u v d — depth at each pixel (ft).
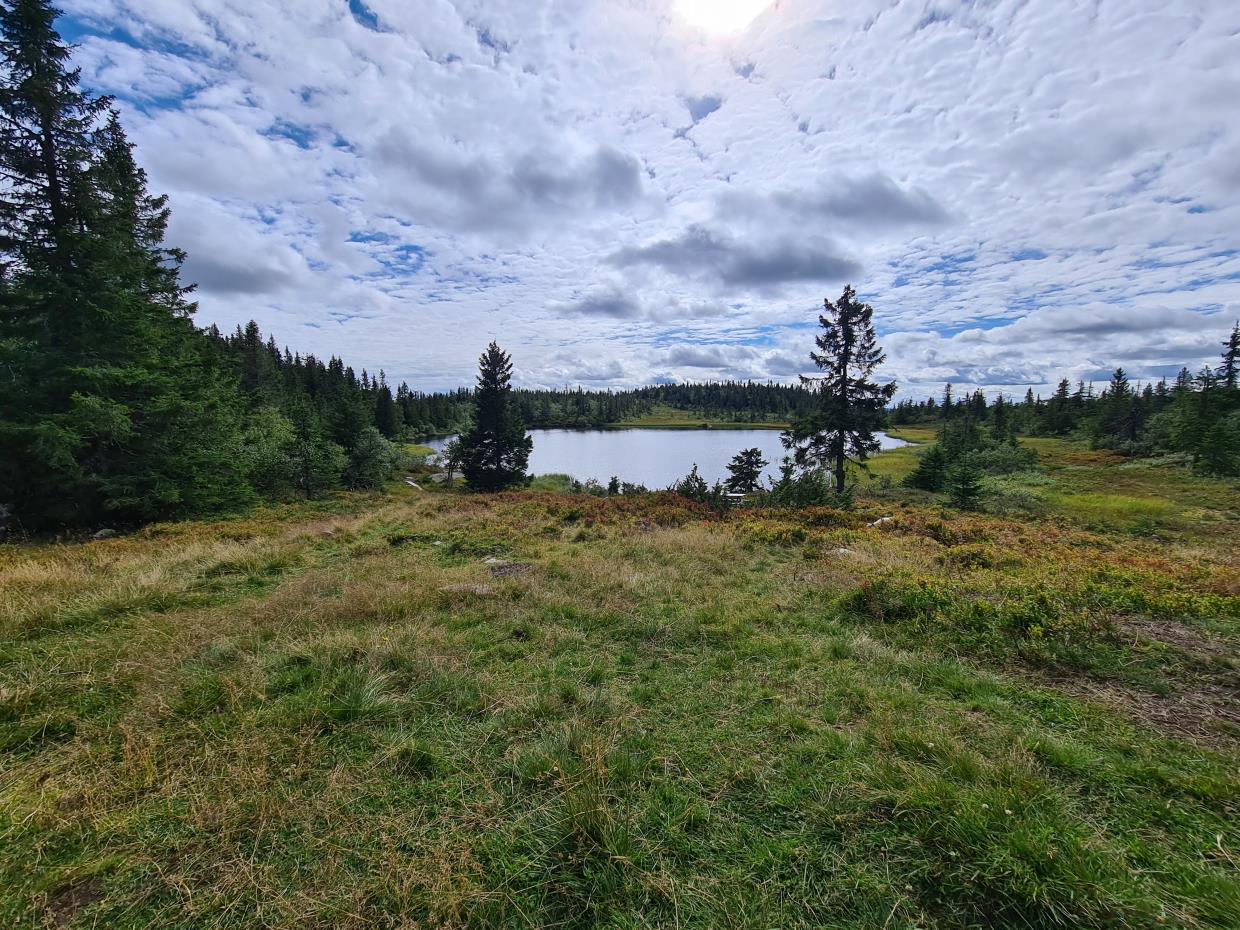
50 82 37.60
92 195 40.73
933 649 14.70
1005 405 253.65
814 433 82.94
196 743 9.72
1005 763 8.72
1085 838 7.11
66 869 6.89
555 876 6.86
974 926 6.11
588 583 21.08
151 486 44.27
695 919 6.31
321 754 9.46
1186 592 19.01
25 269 39.47
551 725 10.52
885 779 8.52
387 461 103.96
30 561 24.45
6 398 37.40
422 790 8.57
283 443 74.84
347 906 6.35
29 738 9.84
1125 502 71.31
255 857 7.16
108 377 40.40
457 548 28.99
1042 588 18.58
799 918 6.30
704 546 28.12
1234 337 138.82
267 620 16.37
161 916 6.36
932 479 86.17
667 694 12.09
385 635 14.97
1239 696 11.53
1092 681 12.55
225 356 72.79
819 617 17.52
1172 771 8.74
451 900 6.31
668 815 7.98
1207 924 5.93
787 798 8.32
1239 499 76.43
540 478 124.98
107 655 13.71
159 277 53.78
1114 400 182.39
